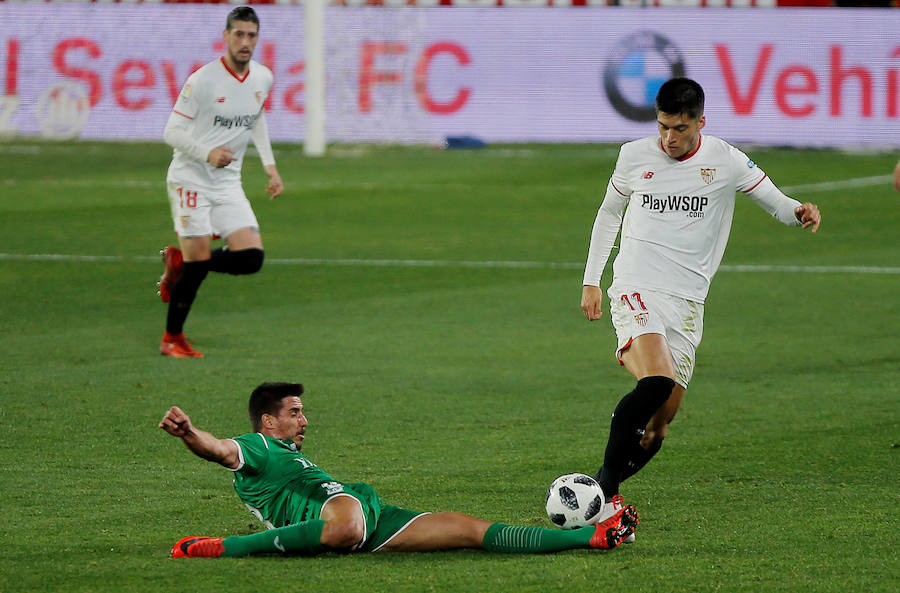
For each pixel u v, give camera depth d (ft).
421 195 208.33
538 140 293.23
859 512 57.88
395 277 135.64
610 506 55.11
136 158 258.16
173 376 89.35
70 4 283.18
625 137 289.12
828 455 69.26
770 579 47.88
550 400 83.51
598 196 207.82
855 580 47.75
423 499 60.80
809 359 96.94
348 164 255.09
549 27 287.28
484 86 289.53
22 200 196.95
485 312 116.47
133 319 111.45
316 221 179.73
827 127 280.31
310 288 128.47
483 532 51.08
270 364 93.86
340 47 288.71
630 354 57.72
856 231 173.27
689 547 52.37
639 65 286.25
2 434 72.95
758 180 59.47
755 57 280.72
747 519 56.90
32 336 103.30
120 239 160.86
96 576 48.24
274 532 50.06
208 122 99.04
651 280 58.90
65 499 60.08
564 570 48.96
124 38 284.20
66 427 74.84
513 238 164.96
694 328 59.36
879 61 277.23
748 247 160.15
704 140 59.67
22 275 133.59
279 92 285.84
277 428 52.85
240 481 52.03
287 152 276.62
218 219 99.30
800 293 126.52
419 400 83.15
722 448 71.20
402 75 289.74
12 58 284.20
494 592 46.29
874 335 106.11
